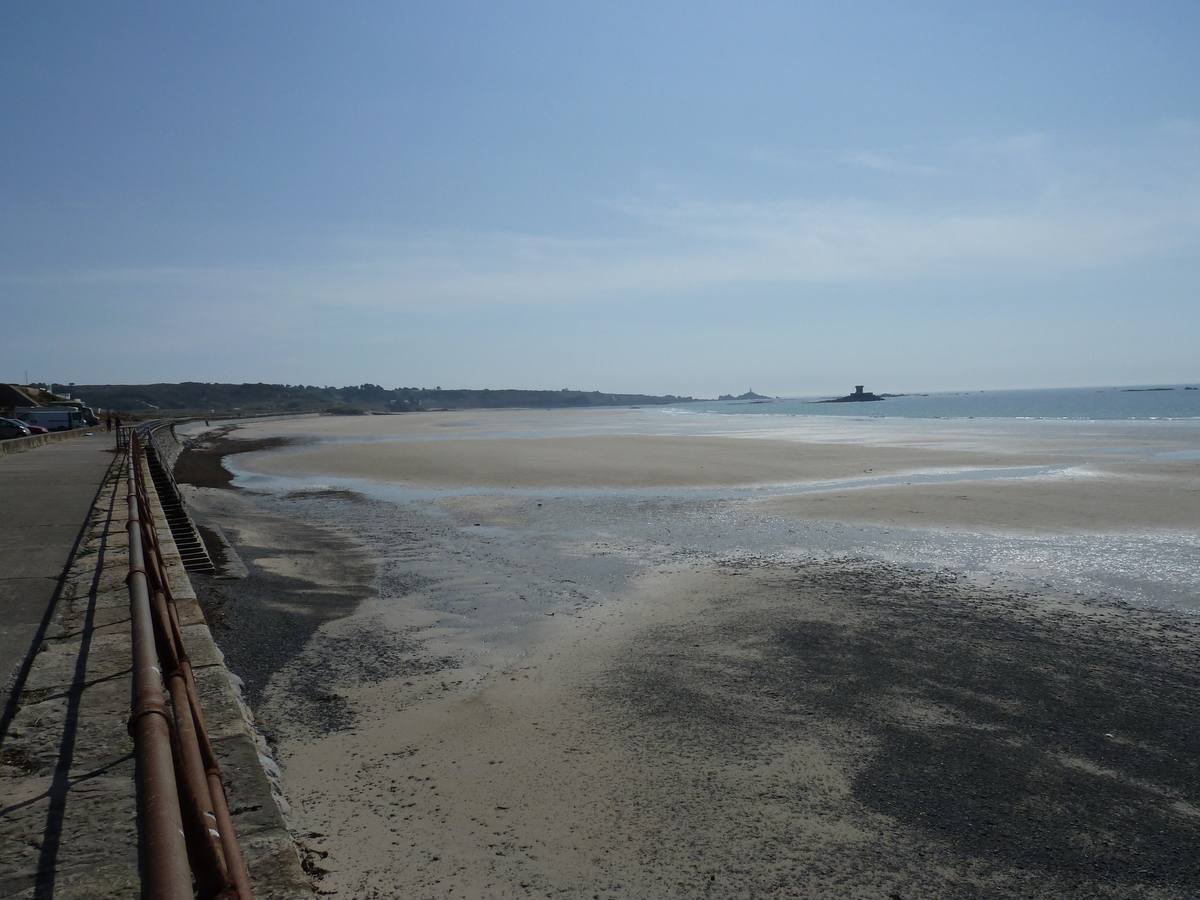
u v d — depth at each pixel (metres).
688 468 30.20
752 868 5.05
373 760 6.41
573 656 9.12
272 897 3.03
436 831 5.36
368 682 8.22
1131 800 5.96
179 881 1.67
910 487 23.27
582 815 5.63
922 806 5.84
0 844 3.20
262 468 33.91
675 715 7.43
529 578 13.04
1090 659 9.05
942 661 8.95
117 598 7.34
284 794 5.76
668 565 13.99
